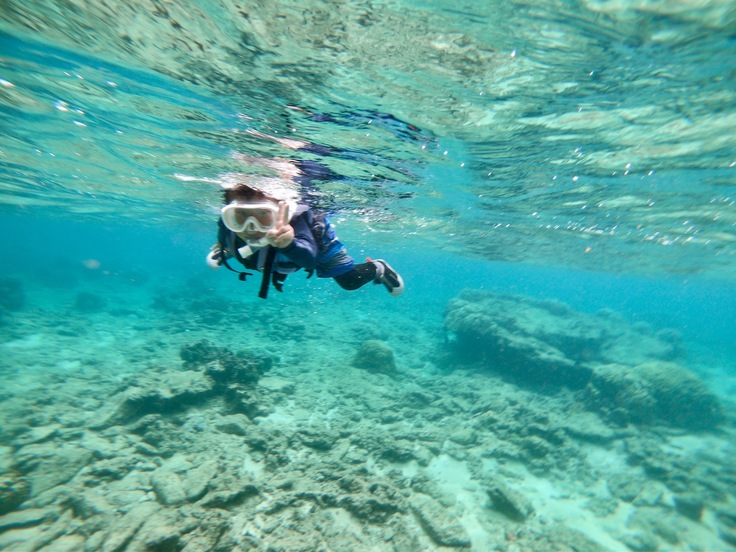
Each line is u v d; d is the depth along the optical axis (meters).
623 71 2.23
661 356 8.77
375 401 5.53
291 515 2.75
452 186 4.93
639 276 17.09
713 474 4.24
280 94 2.63
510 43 2.04
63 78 2.86
